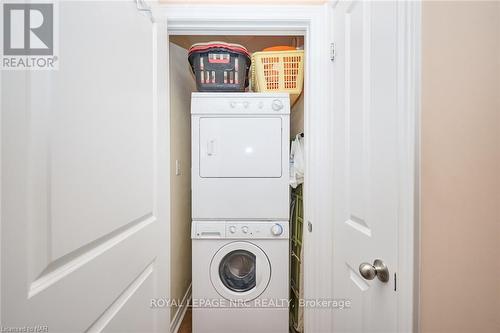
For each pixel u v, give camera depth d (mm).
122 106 631
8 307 351
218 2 1120
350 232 864
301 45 1693
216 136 1382
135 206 700
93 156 517
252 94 1383
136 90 713
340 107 952
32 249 384
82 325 487
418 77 548
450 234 551
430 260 554
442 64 546
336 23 994
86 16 496
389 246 632
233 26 1149
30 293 380
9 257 354
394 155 612
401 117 585
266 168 1385
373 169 710
